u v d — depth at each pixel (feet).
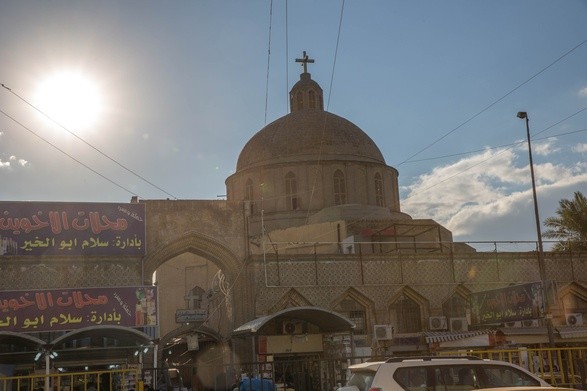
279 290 98.89
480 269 106.22
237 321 106.63
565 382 51.85
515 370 36.11
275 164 153.89
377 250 118.73
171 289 170.30
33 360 83.35
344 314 101.14
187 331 136.87
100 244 97.40
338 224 126.52
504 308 93.86
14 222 94.79
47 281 95.61
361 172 155.33
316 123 160.45
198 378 91.40
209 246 106.63
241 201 109.50
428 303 103.09
